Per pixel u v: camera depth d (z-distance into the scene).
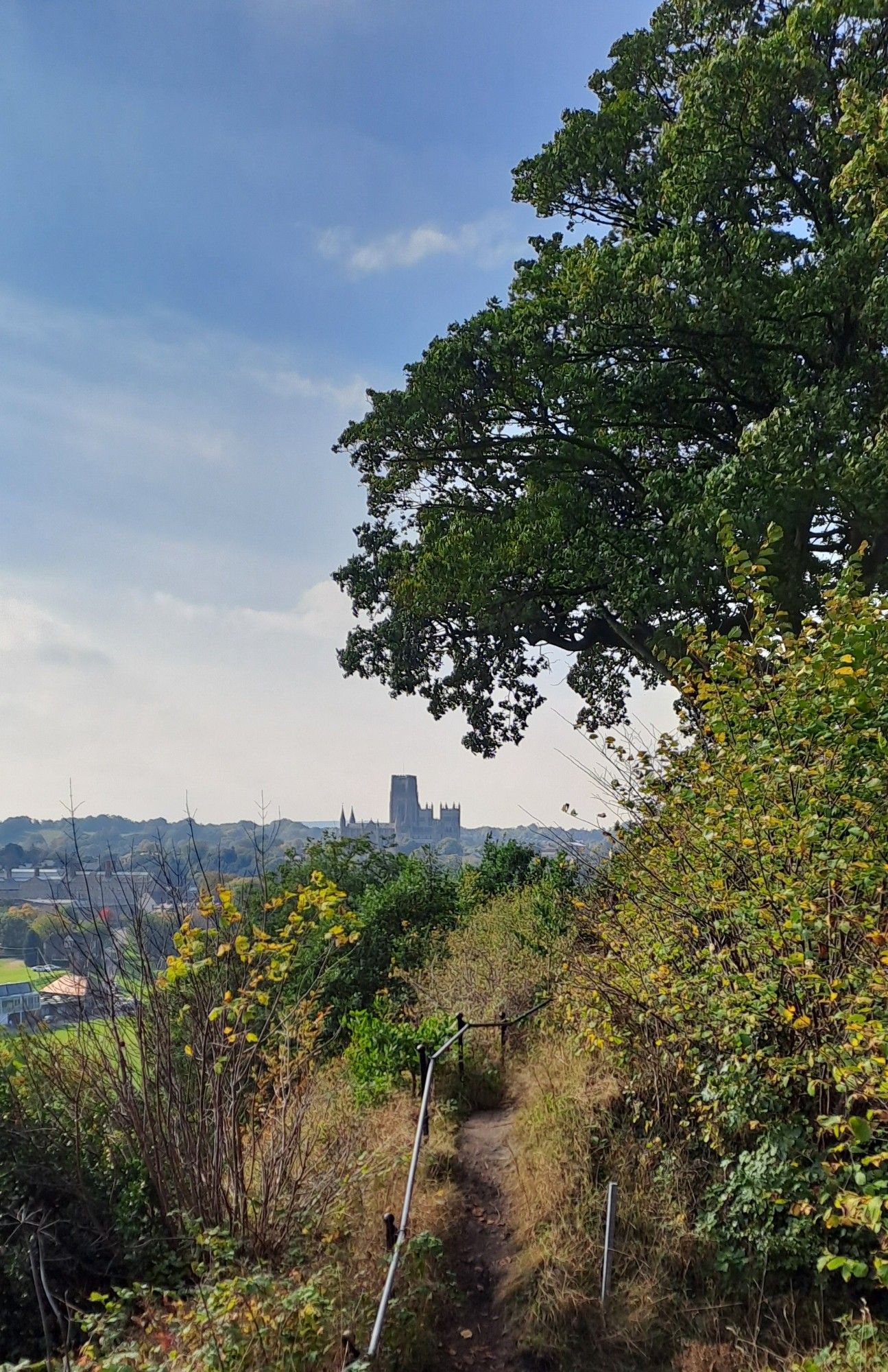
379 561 20.66
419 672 20.92
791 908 4.59
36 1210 5.98
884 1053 4.03
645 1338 4.89
